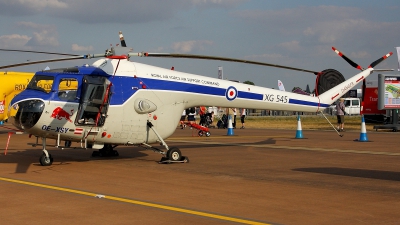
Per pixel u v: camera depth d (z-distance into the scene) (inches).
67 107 542.0
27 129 533.0
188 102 639.8
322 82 783.1
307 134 1154.7
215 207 344.8
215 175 495.5
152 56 579.2
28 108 524.7
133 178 473.7
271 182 452.1
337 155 683.4
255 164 585.6
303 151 738.8
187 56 582.2
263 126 1587.1
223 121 1486.2
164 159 593.3
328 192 402.0
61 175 491.5
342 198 377.1
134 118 589.6
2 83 1058.7
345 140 956.0
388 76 1226.0
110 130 575.8
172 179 468.4
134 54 585.3
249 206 348.5
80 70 562.3
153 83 605.3
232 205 351.6
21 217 313.7
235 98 681.6
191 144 872.3
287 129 1402.6
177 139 1003.3
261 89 708.7
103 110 563.5
